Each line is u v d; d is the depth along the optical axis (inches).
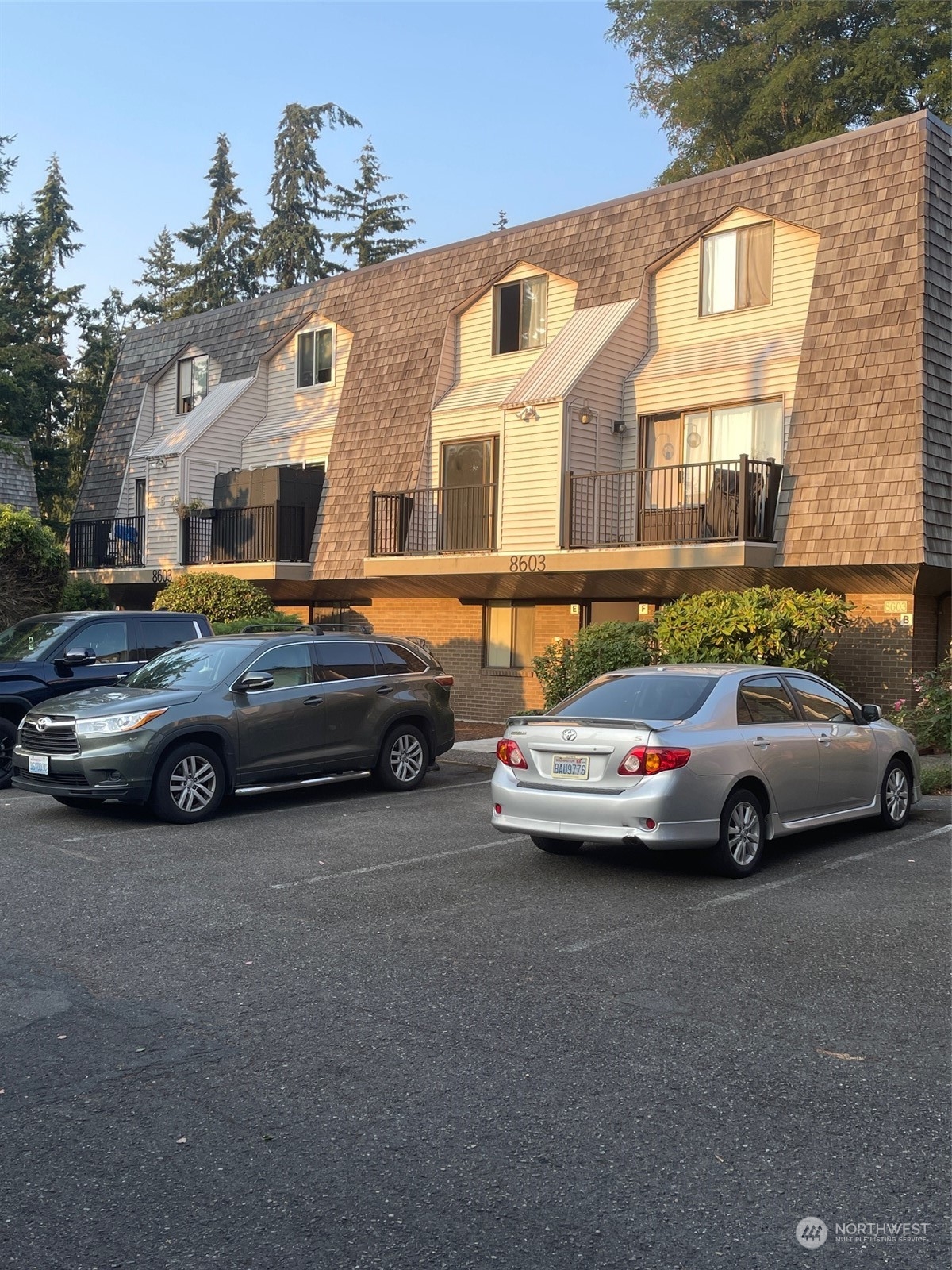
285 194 2044.8
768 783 328.8
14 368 1353.3
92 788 401.1
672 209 753.0
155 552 1041.5
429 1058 188.5
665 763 302.4
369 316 932.6
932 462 601.0
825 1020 205.5
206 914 280.8
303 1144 158.1
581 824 311.1
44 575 754.8
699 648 593.0
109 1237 134.6
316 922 273.7
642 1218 138.2
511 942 255.4
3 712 502.9
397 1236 134.6
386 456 872.3
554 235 818.8
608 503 740.7
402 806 452.8
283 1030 201.5
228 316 1087.6
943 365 620.1
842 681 633.6
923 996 217.9
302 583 930.1
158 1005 214.8
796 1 1323.8
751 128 1311.5
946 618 648.4
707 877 320.8
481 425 810.8
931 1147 156.3
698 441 711.7
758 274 699.4
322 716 456.8
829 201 666.2
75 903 291.9
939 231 633.0
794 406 649.0
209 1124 164.4
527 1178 148.3
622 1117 166.2
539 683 807.1
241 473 943.0
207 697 424.5
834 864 338.3
